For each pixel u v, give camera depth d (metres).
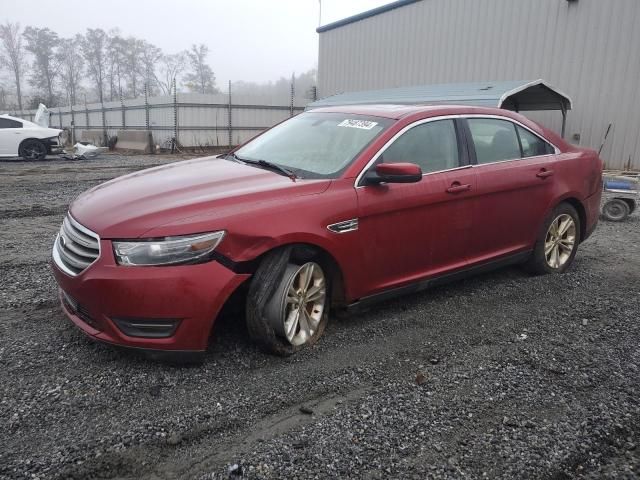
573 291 5.10
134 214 3.28
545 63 16.36
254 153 4.61
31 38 83.00
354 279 3.88
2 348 3.60
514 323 4.31
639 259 6.41
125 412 2.92
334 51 24.69
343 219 3.73
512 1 17.06
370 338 3.95
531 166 5.07
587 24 15.20
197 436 2.75
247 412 2.97
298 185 3.70
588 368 3.60
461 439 2.80
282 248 3.49
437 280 4.50
